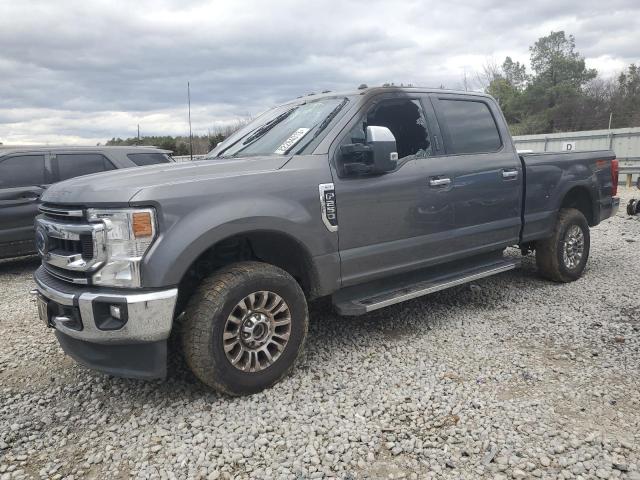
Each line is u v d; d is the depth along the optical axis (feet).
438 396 11.00
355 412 10.46
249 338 11.05
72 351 11.10
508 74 177.27
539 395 10.94
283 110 15.35
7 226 24.64
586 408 10.38
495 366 12.42
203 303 10.43
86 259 10.16
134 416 10.71
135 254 9.80
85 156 27.27
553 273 19.12
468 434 9.60
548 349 13.35
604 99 149.69
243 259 12.28
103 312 9.96
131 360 10.37
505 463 8.71
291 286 11.52
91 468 9.12
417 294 13.99
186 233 10.10
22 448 9.86
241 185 10.99
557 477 8.32
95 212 9.95
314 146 12.62
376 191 13.10
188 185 10.38
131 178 10.57
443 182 14.65
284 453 9.20
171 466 9.01
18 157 25.34
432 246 14.57
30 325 17.16
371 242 13.17
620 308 16.39
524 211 17.54
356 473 8.64
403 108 14.48
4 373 13.39
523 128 148.05
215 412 10.61
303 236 11.73
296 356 11.80
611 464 8.57
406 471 8.66
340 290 13.17
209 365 10.46
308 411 10.50
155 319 9.86
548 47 164.76
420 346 13.78
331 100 14.20
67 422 10.76
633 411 10.23
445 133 15.34
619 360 12.55
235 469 8.86
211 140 39.09
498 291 18.70
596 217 20.58
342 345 13.99
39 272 12.09
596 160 20.42
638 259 23.26
